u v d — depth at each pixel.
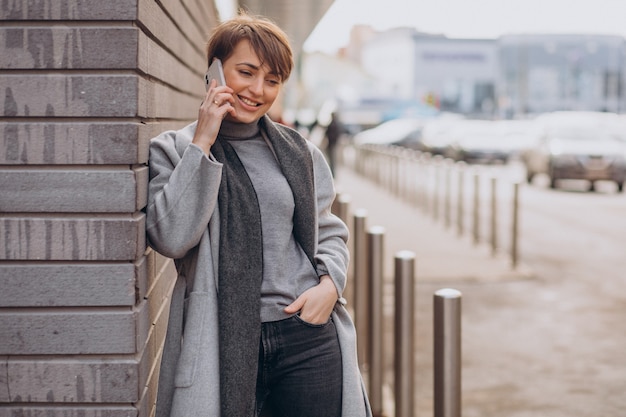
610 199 17.58
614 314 7.13
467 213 15.06
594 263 9.73
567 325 6.73
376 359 4.58
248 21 2.46
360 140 36.06
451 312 3.30
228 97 2.38
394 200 17.34
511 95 71.25
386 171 20.19
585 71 73.25
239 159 2.47
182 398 2.29
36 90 2.33
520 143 28.16
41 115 2.33
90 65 2.33
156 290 2.90
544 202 16.95
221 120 2.38
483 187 20.64
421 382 5.27
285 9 15.87
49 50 2.33
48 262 2.35
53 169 2.34
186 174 2.31
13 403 2.36
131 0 2.33
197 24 5.52
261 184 2.45
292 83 36.78
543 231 12.62
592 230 12.74
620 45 73.25
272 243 2.42
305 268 2.47
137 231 2.35
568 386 5.17
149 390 2.67
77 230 2.34
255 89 2.43
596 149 19.03
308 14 16.67
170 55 3.40
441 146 30.64
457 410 3.32
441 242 11.19
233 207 2.38
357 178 24.23
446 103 68.69
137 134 2.34
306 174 2.51
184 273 2.47
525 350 5.98
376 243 4.59
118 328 2.36
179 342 2.42
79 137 2.33
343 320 2.58
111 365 2.36
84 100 2.34
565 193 18.95
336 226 2.68
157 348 2.95
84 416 2.37
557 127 20.50
